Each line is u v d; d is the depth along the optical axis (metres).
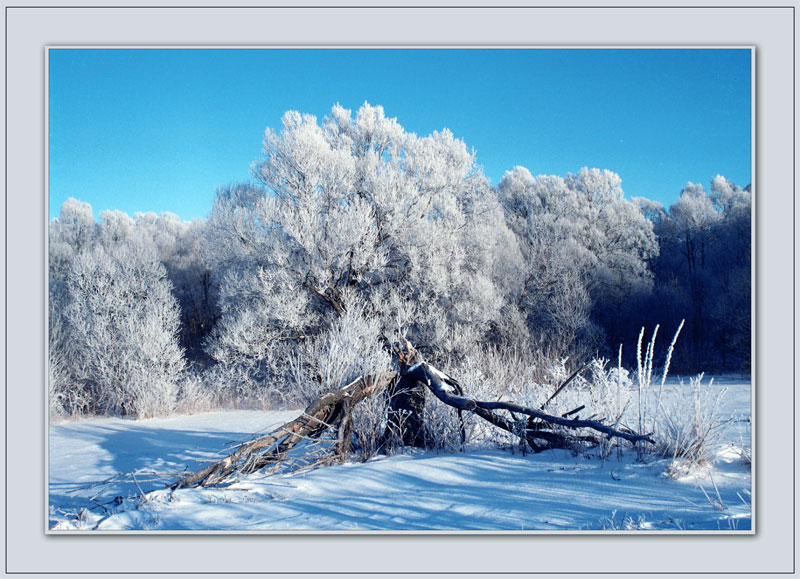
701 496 4.52
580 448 6.75
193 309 28.78
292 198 20.17
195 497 5.20
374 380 7.46
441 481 5.53
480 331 21.14
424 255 21.11
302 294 19.19
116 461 8.11
